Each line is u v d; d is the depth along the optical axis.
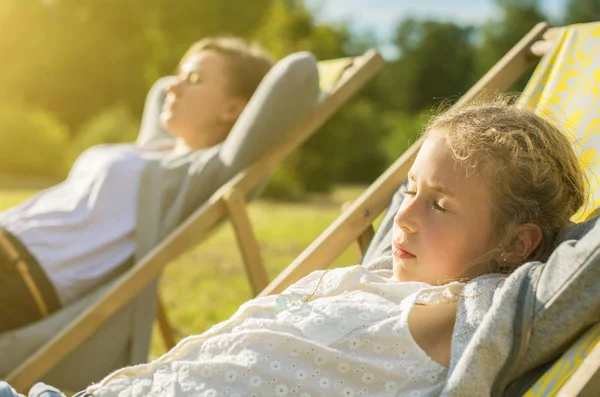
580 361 0.83
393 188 1.66
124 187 2.22
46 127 14.85
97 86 17.38
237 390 0.93
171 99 2.47
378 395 0.91
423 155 1.06
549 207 1.04
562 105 1.49
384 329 0.95
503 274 1.01
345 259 5.27
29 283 2.05
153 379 0.98
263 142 2.14
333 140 13.84
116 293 1.98
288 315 1.00
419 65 21.52
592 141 1.33
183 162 2.27
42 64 17.11
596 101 1.41
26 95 17.30
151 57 16.58
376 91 21.08
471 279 1.00
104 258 2.16
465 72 21.52
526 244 1.02
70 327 1.95
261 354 0.95
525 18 20.62
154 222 2.19
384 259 1.27
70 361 2.01
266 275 2.09
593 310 0.86
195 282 4.53
